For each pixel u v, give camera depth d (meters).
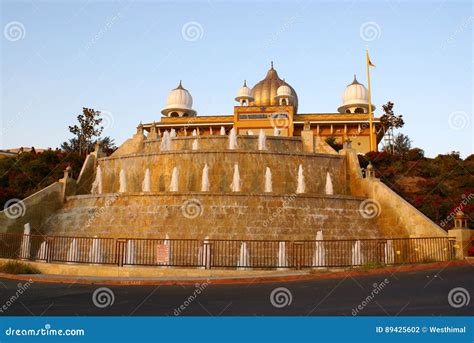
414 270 19.59
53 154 52.34
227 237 26.09
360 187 34.31
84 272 21.09
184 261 25.00
